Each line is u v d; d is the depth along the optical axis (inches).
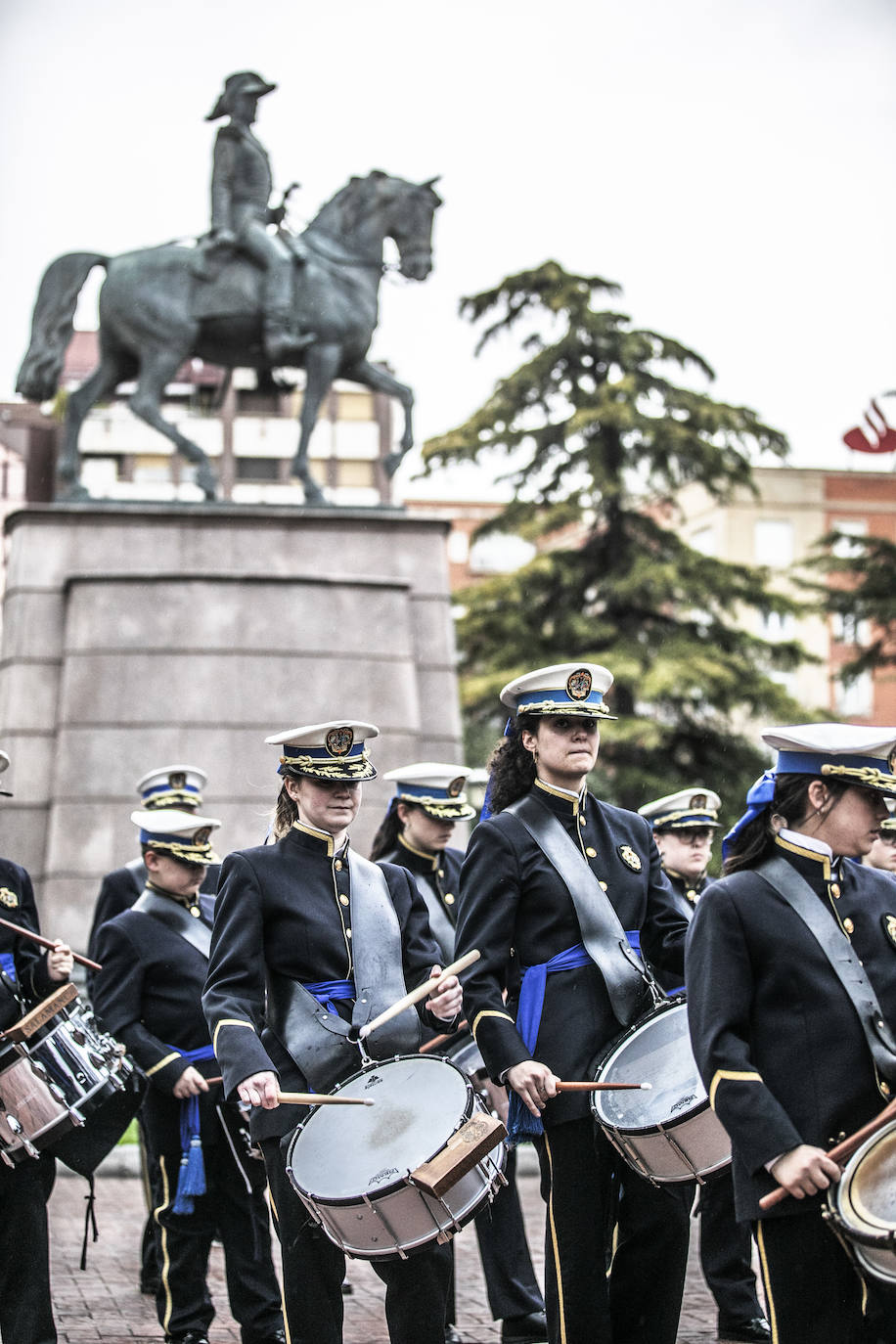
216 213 729.0
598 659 1181.1
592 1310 234.4
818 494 2006.6
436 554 727.7
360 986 247.6
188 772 449.7
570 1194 235.3
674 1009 239.6
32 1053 272.1
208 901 339.9
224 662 692.1
